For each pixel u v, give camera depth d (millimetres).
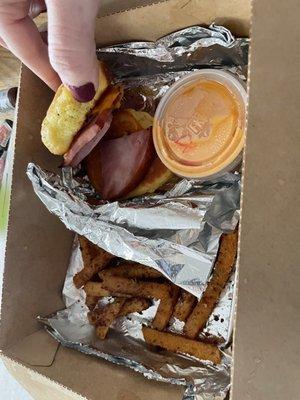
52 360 241
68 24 170
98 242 237
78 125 236
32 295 262
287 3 147
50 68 220
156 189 254
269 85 148
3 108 302
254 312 150
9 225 248
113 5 229
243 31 221
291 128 145
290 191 145
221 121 226
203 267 214
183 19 222
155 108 265
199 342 236
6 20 202
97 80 199
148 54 248
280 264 146
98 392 223
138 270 255
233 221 213
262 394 149
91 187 268
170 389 223
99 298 272
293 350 145
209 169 227
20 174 252
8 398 322
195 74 237
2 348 242
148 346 254
